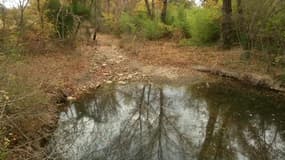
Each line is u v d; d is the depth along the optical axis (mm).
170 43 15445
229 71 10234
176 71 11016
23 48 9477
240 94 8789
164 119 7332
